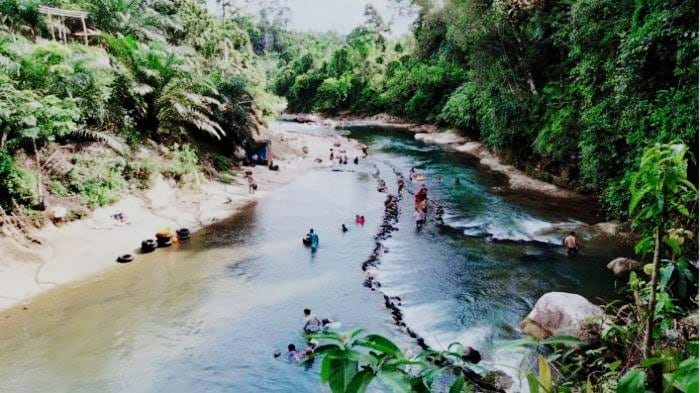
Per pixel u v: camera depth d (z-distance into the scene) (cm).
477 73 2641
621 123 1259
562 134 2120
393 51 6372
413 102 4841
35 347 970
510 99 2512
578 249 1463
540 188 2220
